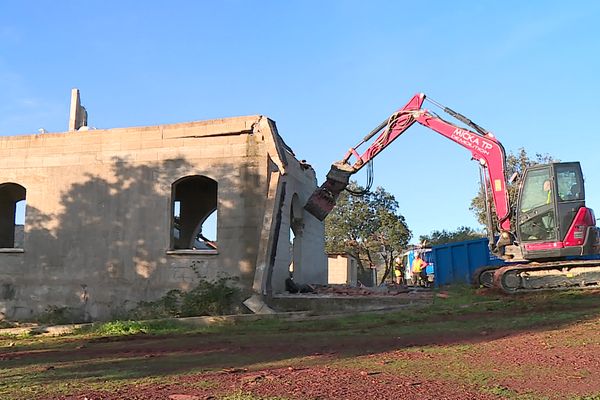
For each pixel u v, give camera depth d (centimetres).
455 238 5369
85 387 683
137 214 1902
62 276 1930
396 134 2006
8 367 887
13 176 2017
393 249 5125
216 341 1149
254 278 1745
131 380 725
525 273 1764
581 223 1712
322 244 2372
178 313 1773
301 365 806
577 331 1041
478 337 1044
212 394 612
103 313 1875
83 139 1984
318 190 2056
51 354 1053
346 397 586
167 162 1898
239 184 1830
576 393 584
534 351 861
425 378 683
